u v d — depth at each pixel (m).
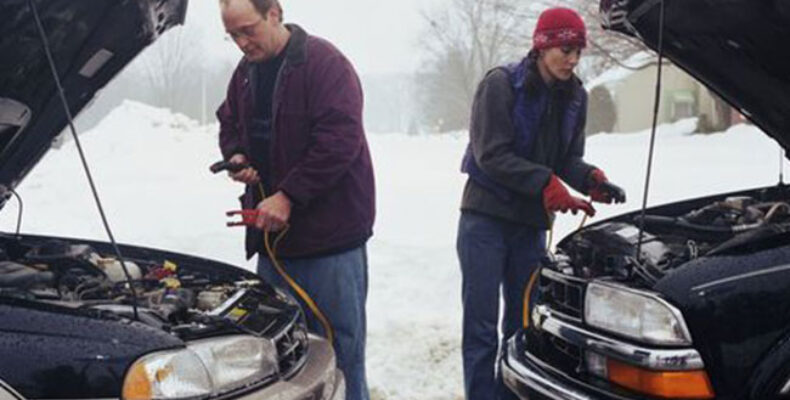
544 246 4.20
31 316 2.35
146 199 10.63
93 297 2.87
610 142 20.12
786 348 2.45
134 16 3.11
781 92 3.44
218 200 10.53
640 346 2.61
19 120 3.24
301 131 3.69
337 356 3.82
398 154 17.89
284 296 3.17
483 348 4.14
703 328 2.52
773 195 3.97
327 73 3.66
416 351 5.46
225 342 2.49
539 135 4.07
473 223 4.12
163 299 2.80
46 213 9.55
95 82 3.45
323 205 3.72
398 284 6.89
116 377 2.27
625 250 3.11
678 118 27.36
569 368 2.90
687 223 3.41
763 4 2.97
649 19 3.39
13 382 2.24
